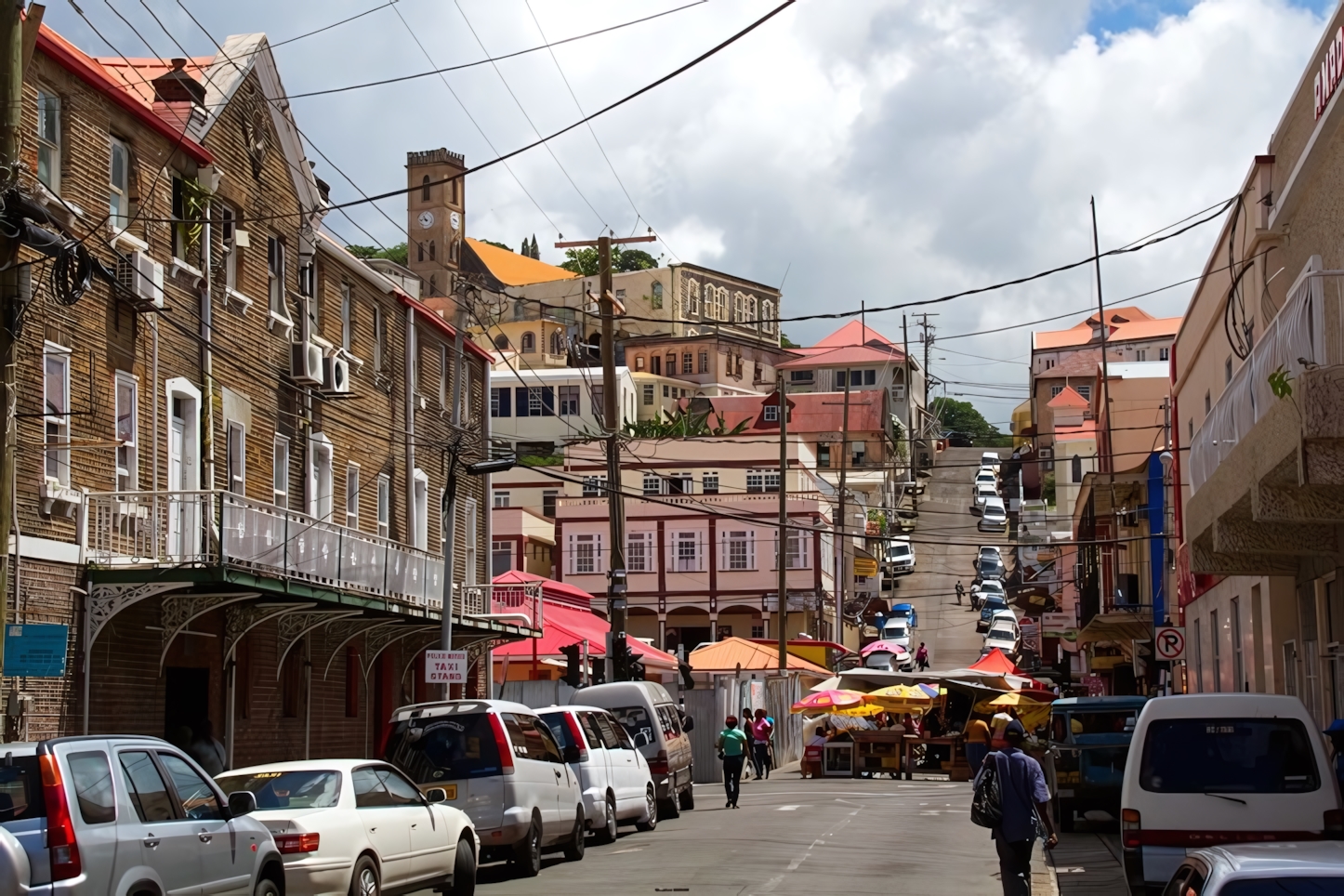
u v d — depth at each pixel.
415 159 154.12
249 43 27.39
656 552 75.38
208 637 24.98
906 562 96.25
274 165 28.62
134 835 10.65
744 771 47.16
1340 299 18.06
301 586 24.59
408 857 15.62
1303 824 13.75
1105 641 54.03
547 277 159.38
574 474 81.00
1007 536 103.50
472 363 41.12
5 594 12.77
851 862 20.58
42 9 14.19
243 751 26.17
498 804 19.20
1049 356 146.50
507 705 20.70
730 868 19.70
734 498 75.25
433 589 32.06
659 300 140.12
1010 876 13.88
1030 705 43.88
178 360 24.55
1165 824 14.00
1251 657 28.00
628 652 33.66
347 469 31.77
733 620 75.31
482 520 41.09
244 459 26.88
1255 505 16.75
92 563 21.70
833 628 79.19
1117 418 60.59
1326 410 14.16
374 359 33.75
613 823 24.38
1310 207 21.25
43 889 9.63
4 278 12.97
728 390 135.88
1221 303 29.34
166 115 25.16
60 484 20.97
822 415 113.56
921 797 35.50
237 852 12.28
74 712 21.09
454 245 154.00
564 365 118.44
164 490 23.42
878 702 44.28
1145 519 45.69
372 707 32.84
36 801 9.94
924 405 154.50
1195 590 35.34
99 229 22.17
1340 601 20.67
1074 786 25.69
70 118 21.56
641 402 127.25
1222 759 14.06
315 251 30.23
